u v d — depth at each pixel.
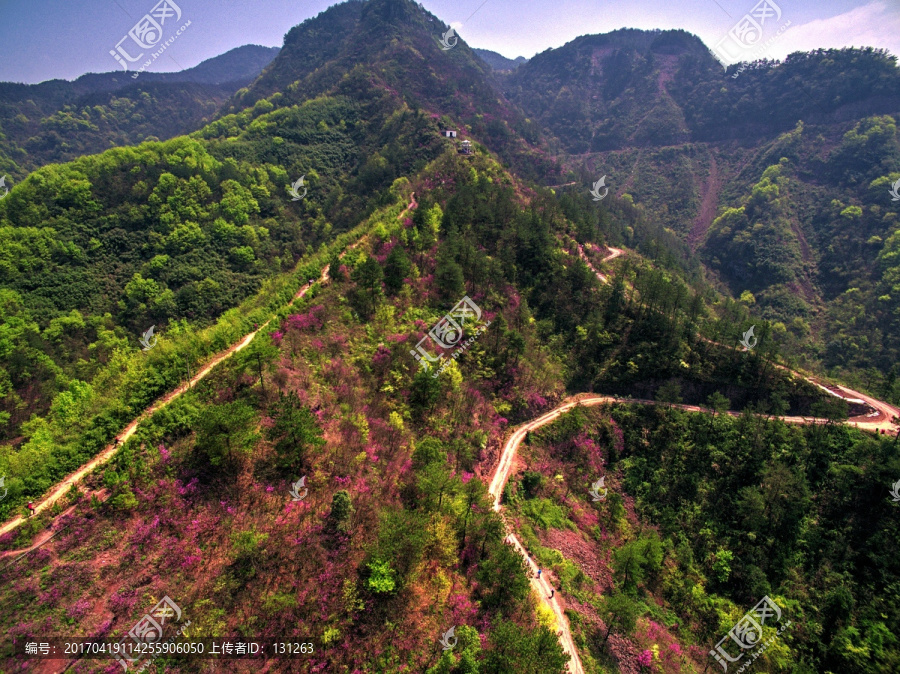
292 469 45.19
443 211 105.88
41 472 41.31
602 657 44.53
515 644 36.72
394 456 54.19
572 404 84.75
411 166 162.25
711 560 63.47
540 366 86.44
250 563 37.16
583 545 60.59
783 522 65.44
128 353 80.94
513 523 59.12
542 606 47.34
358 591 38.25
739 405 86.25
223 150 173.38
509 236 104.06
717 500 70.38
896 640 50.94
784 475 67.19
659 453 77.56
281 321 68.31
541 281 100.44
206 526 39.00
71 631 31.66
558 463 73.69
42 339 100.38
